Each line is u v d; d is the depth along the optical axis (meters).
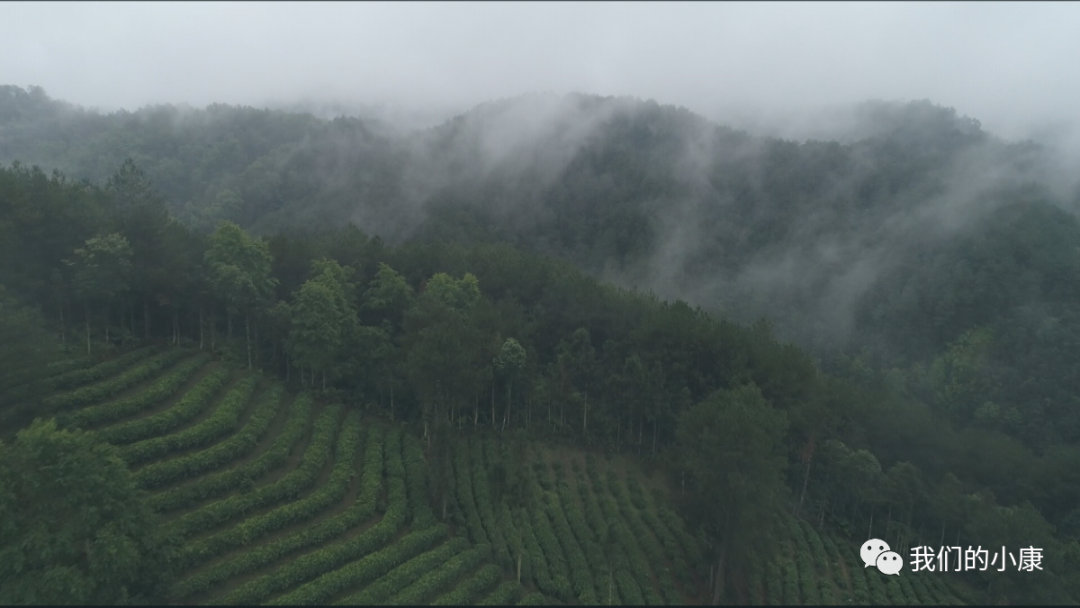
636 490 50.34
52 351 42.22
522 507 44.44
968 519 44.62
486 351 55.50
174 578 31.77
